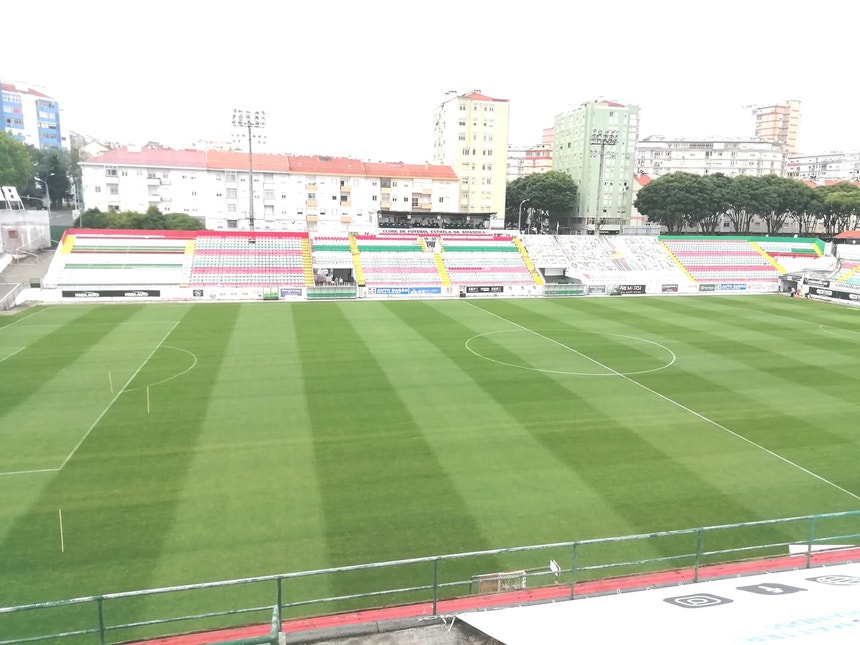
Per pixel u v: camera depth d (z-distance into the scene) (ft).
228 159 304.91
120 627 33.22
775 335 144.87
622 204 408.46
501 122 360.28
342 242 233.55
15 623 41.47
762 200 330.95
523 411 86.63
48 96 476.13
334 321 154.10
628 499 61.26
